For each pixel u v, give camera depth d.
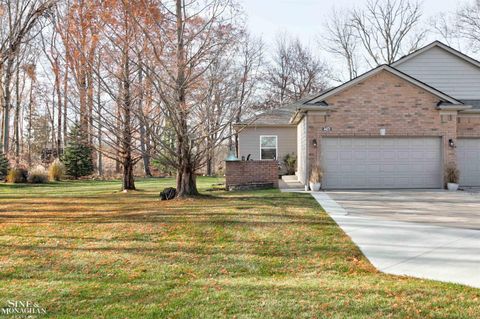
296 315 4.08
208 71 11.80
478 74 17.66
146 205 11.51
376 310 4.18
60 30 12.04
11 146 33.75
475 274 5.46
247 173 16.39
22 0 12.20
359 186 15.45
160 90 11.08
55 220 9.41
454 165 15.40
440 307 4.24
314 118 15.34
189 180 12.66
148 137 12.80
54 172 26.22
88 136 19.33
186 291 4.86
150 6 11.03
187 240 7.46
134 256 6.48
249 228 8.27
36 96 32.03
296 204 11.17
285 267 5.97
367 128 15.30
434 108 15.38
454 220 9.22
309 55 42.97
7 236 7.82
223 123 12.27
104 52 11.98
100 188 19.89
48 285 5.12
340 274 5.61
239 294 4.72
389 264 6.04
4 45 11.39
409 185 15.55
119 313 4.20
